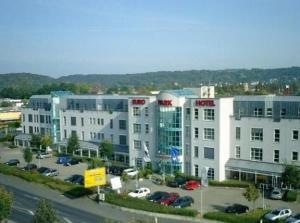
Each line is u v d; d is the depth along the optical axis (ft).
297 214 189.26
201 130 274.36
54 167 330.34
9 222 199.82
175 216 201.57
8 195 175.42
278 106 256.73
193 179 270.87
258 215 196.44
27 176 291.38
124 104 346.74
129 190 251.60
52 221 152.66
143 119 307.58
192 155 280.51
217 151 267.39
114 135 353.51
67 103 398.83
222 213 197.98
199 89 314.96
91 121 372.79
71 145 363.76
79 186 256.73
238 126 269.64
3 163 349.61
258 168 254.47
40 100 435.94
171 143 287.48
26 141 437.17
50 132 421.18
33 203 233.55
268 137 257.55
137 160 314.96
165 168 291.38
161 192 235.40
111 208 221.25
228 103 270.87
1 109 646.74
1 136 504.43
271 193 231.50
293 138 247.91
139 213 211.00
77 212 214.07
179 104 282.36
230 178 268.82
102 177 237.86
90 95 383.45
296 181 226.17
